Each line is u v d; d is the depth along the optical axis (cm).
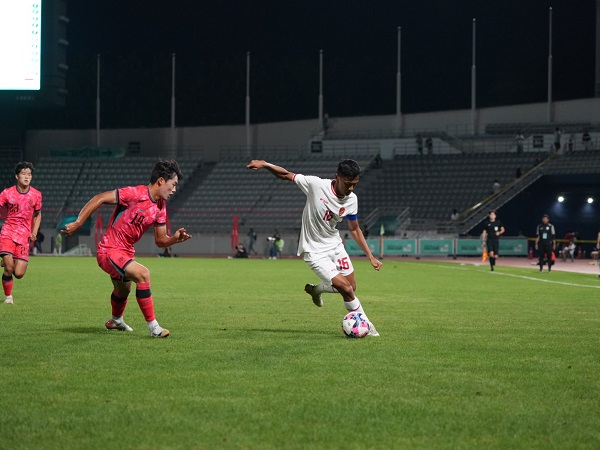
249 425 553
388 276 2762
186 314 1316
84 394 645
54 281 2253
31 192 1512
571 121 5831
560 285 2281
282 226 5888
